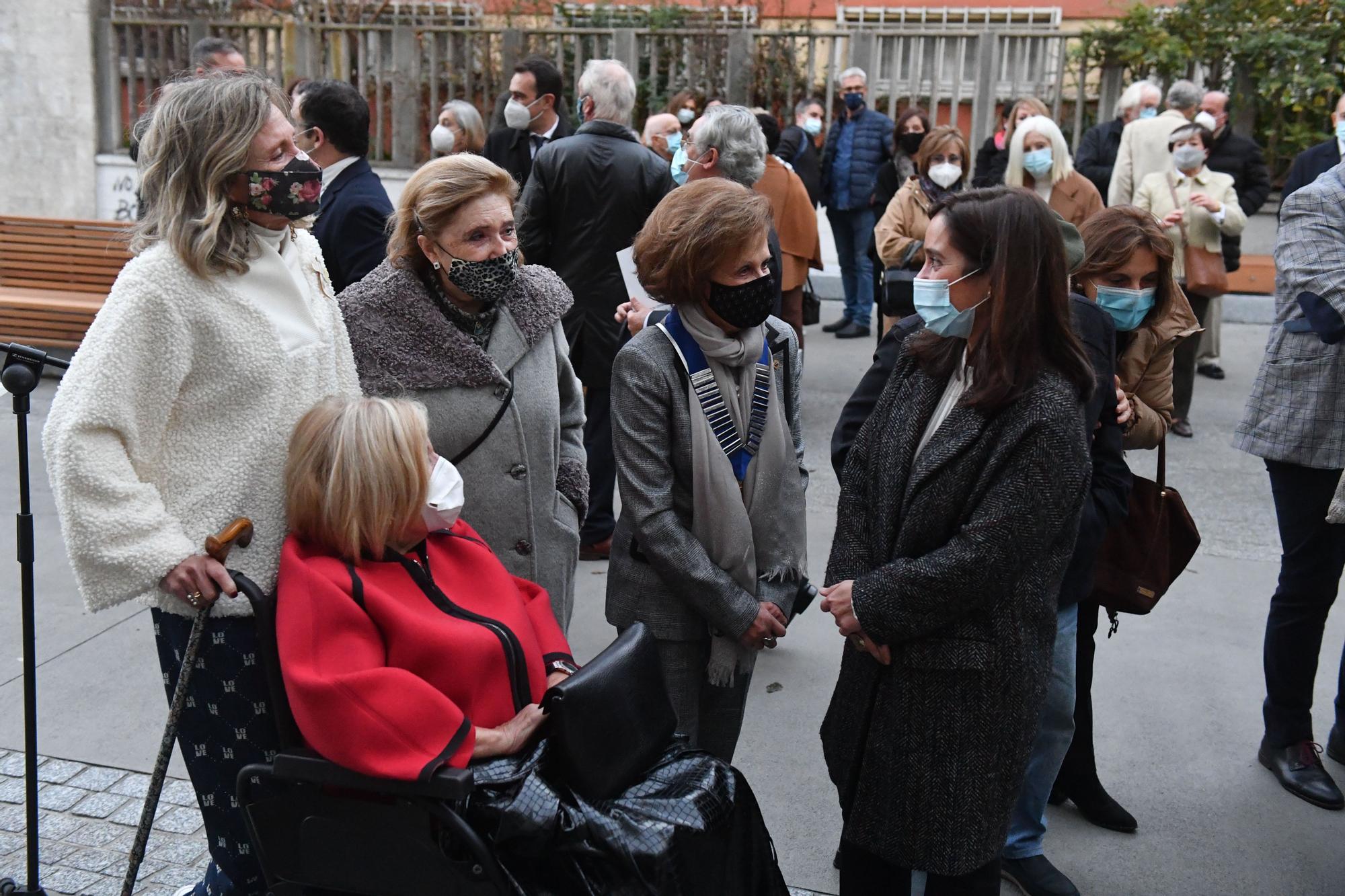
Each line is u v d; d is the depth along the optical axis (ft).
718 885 6.92
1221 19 31.63
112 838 10.09
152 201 7.20
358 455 6.97
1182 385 22.09
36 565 15.78
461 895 6.65
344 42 35.63
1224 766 11.83
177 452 7.18
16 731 11.76
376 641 6.94
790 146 27.71
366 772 6.47
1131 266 9.50
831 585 7.84
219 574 6.85
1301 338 11.02
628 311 12.53
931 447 7.34
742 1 36.24
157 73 35.88
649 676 7.42
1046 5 37.52
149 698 12.53
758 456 8.71
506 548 8.88
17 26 35.60
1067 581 8.96
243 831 7.69
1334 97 31.48
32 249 24.21
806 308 22.29
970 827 7.39
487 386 8.66
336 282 13.12
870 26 34.04
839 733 8.00
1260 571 16.55
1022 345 7.06
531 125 21.25
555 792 6.75
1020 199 7.11
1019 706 7.39
